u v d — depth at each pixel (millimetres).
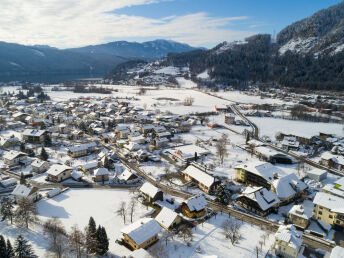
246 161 129625
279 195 91312
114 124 194250
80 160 129500
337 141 157875
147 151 144250
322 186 103812
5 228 73250
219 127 199750
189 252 66125
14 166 118750
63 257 60562
